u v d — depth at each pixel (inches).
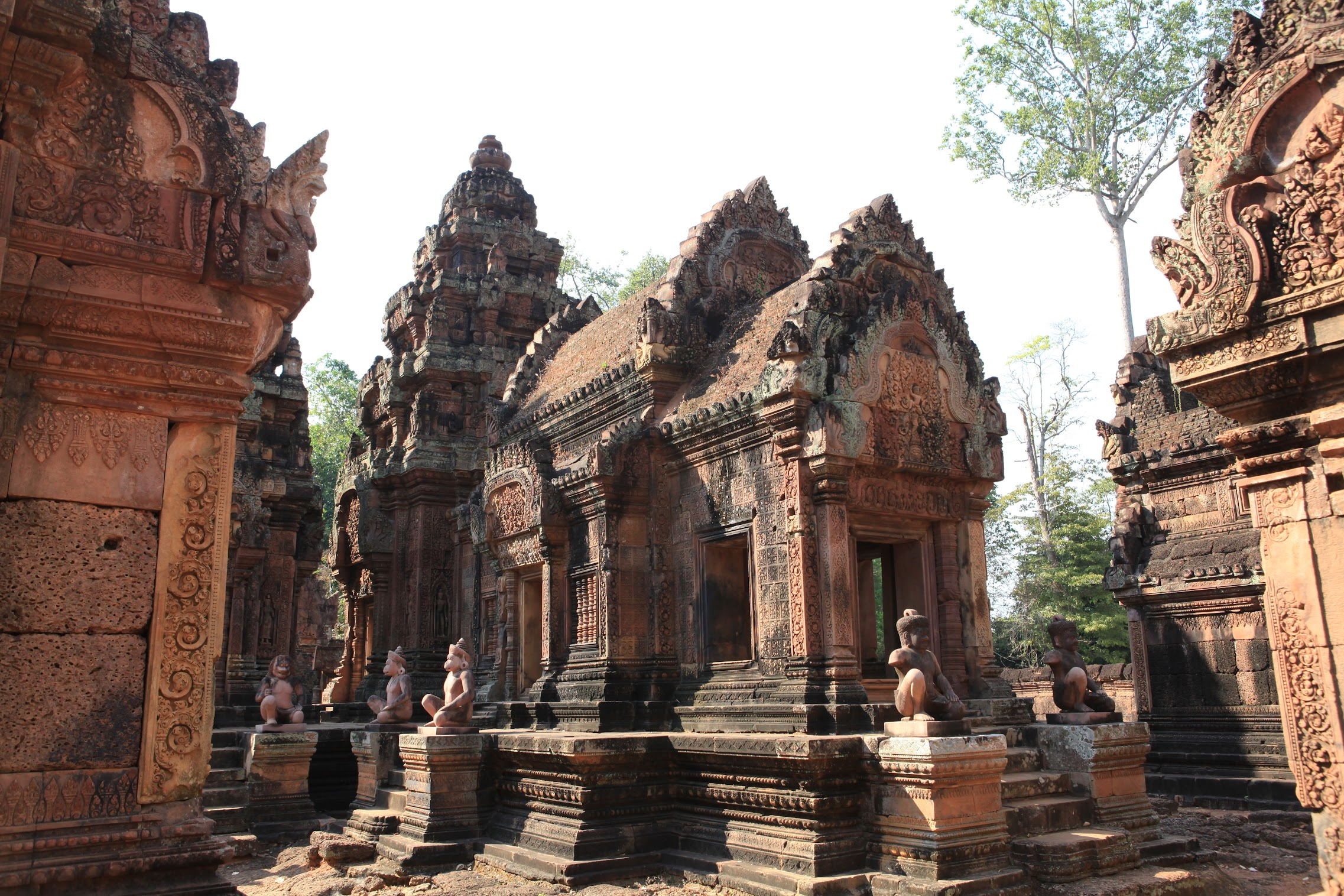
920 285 544.4
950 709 386.6
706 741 431.2
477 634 701.9
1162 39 983.0
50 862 204.2
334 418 1815.9
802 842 383.6
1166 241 249.1
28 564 212.7
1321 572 227.1
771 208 661.9
